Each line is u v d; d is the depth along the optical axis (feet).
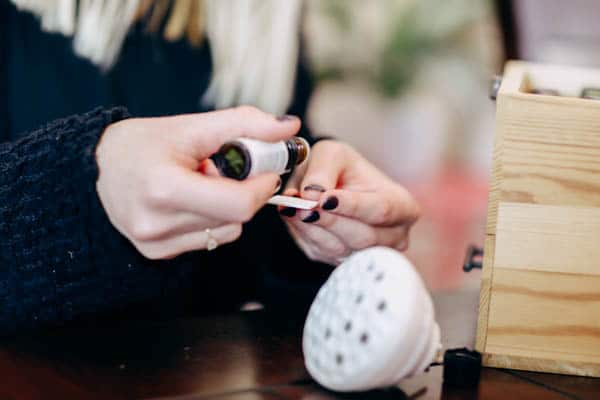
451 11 4.45
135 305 2.63
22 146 2.25
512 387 1.81
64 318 2.30
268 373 1.78
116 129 2.04
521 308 1.95
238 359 1.89
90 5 3.68
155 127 1.93
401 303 1.49
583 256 1.91
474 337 2.21
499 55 4.50
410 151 4.67
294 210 2.43
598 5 4.22
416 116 4.60
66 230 2.17
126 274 2.25
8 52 3.70
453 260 4.81
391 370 1.52
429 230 4.81
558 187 1.90
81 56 3.71
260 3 3.85
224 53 3.85
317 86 4.25
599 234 1.89
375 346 1.49
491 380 1.86
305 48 4.07
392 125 4.59
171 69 3.79
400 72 4.50
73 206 2.15
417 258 4.86
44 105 3.71
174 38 3.77
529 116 1.88
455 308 2.60
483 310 1.97
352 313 1.55
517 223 1.93
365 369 1.51
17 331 2.27
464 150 4.70
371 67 4.45
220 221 1.85
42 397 1.60
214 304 3.24
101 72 3.70
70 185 2.15
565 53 4.34
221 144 1.88
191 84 3.82
